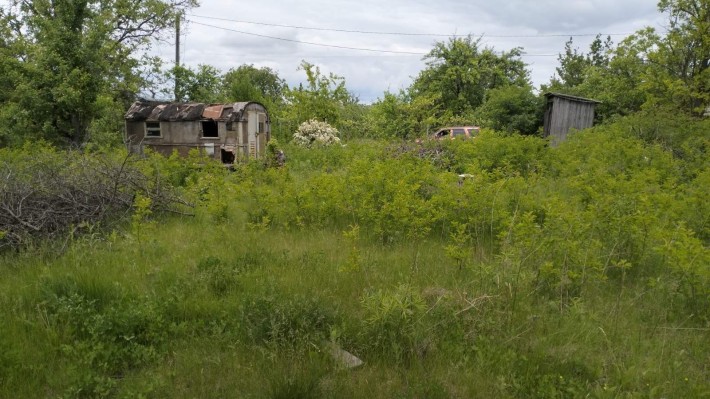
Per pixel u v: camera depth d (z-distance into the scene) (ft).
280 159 49.06
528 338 12.96
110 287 15.30
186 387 10.91
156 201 26.14
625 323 13.85
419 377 11.12
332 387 10.64
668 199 20.36
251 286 15.85
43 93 46.98
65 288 14.74
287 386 10.27
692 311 14.47
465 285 15.11
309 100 82.43
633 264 17.37
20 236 18.92
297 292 15.15
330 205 24.25
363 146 45.93
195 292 15.35
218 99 85.20
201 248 20.27
